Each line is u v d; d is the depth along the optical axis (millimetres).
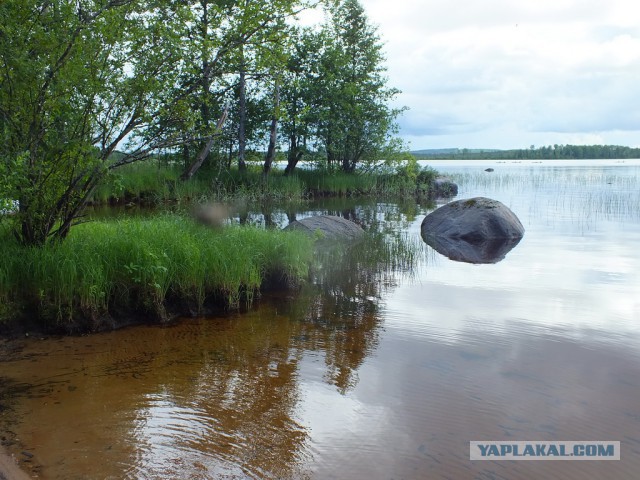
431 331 7180
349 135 31203
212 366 5918
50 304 6832
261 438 4473
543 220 19141
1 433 4414
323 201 26469
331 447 4363
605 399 5211
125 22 7766
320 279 10188
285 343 6668
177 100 8664
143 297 7418
